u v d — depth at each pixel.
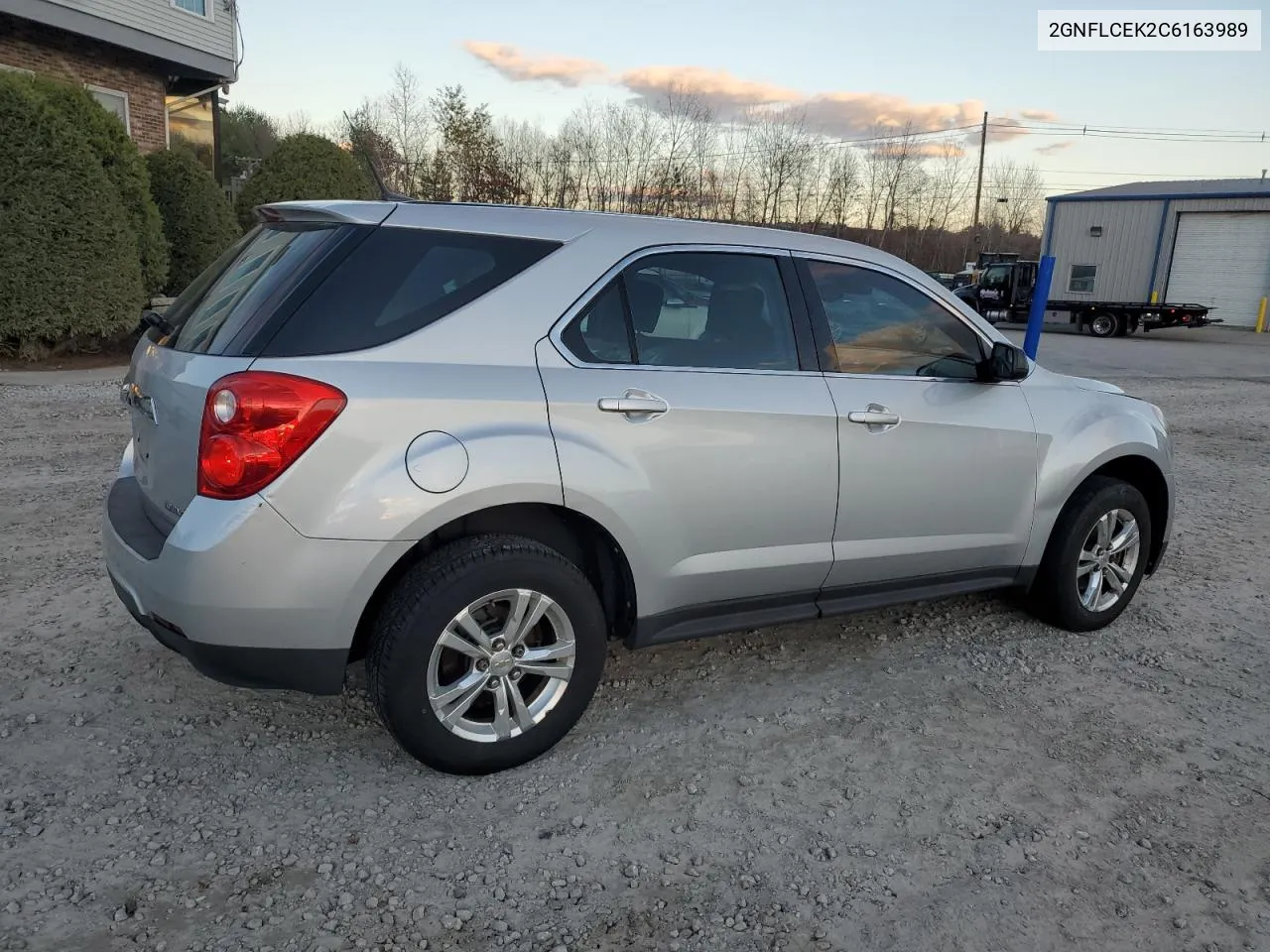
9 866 2.58
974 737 3.51
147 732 3.29
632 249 3.29
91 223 11.30
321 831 2.81
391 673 2.87
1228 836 2.96
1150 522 4.69
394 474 2.77
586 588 3.14
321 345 2.79
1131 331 28.41
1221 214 31.50
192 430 2.75
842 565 3.71
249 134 44.41
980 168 51.19
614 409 3.11
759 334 3.53
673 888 2.64
